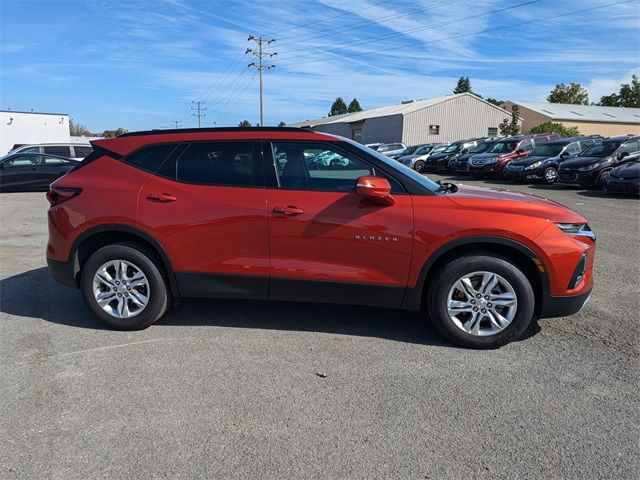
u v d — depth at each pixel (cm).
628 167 1368
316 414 303
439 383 340
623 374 352
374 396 323
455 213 380
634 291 536
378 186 366
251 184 408
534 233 373
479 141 2809
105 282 429
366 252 390
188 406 312
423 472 251
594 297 517
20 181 1686
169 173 422
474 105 4591
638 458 262
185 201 411
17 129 4484
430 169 2777
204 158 420
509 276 378
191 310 484
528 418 298
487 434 283
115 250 421
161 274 425
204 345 403
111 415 302
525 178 1856
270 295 413
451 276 384
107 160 438
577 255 376
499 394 325
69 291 548
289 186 404
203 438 279
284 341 410
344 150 402
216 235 407
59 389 332
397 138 4534
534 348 395
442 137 4550
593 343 404
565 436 281
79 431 286
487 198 396
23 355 385
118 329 435
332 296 404
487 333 389
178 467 255
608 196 1419
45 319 462
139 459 262
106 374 354
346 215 389
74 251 432
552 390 330
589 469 254
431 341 409
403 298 395
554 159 1825
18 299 520
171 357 381
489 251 387
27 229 969
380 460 261
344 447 271
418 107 4588
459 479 246
